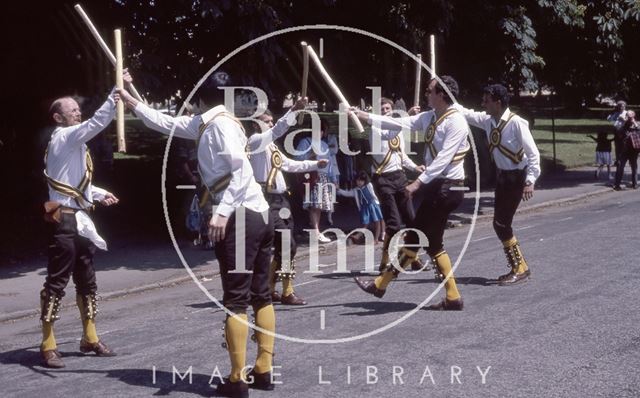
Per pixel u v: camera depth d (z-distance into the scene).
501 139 9.36
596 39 20.41
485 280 9.83
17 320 9.15
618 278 9.67
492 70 17.95
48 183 6.94
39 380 6.54
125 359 7.08
